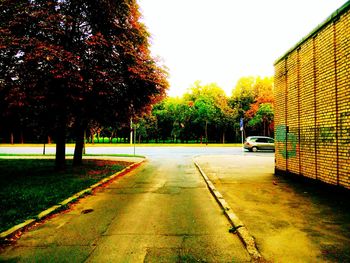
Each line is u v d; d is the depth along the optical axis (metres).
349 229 5.01
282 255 4.03
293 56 10.51
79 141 15.50
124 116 14.68
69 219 6.01
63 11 11.27
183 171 14.09
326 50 8.11
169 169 14.92
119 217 6.12
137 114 15.45
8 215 5.98
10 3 10.43
